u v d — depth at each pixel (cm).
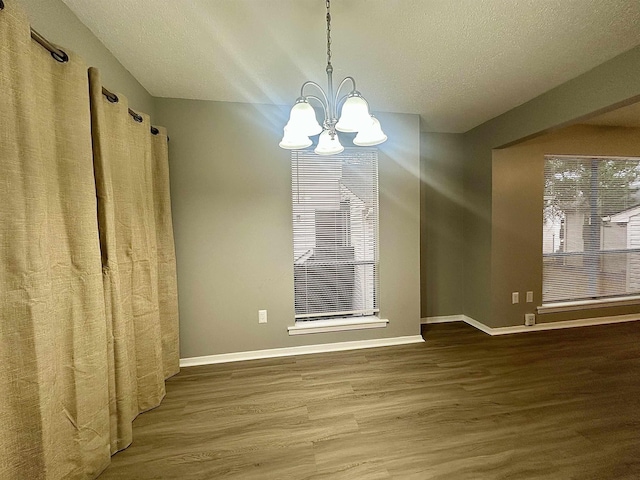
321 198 292
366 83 238
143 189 204
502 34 177
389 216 306
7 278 104
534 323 350
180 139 262
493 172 330
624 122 342
